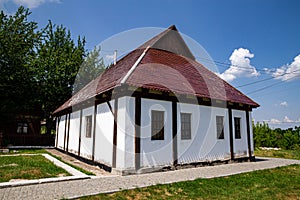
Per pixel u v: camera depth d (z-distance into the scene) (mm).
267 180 7117
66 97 23828
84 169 8688
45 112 23797
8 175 6715
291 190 6074
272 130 24047
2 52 18688
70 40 26969
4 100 19078
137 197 5156
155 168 8109
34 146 19766
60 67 23422
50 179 6320
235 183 6629
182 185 6109
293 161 11906
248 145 11781
